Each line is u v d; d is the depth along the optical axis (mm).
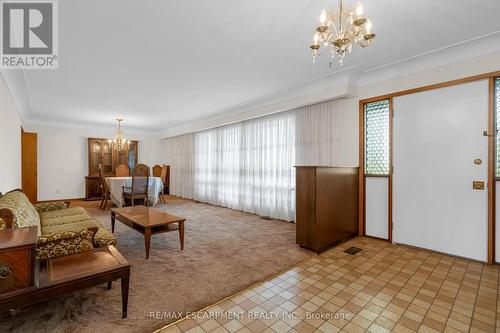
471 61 2699
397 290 2059
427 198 3004
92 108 5457
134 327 1563
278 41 2607
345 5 1991
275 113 4824
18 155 4715
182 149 7957
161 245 3184
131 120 6844
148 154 8602
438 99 2924
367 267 2520
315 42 1834
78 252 1812
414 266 2541
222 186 6234
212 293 1997
